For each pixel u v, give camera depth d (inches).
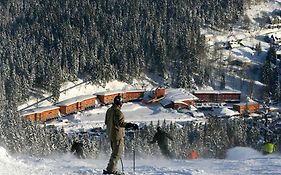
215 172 747.4
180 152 2290.8
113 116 639.8
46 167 782.5
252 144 4409.5
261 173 732.0
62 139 3964.1
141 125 6860.2
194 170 733.9
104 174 650.8
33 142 3107.8
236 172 747.4
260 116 7731.3
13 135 2874.0
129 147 2357.3
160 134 1252.5
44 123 7042.3
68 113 7810.0
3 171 692.1
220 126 4377.5
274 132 5295.3
